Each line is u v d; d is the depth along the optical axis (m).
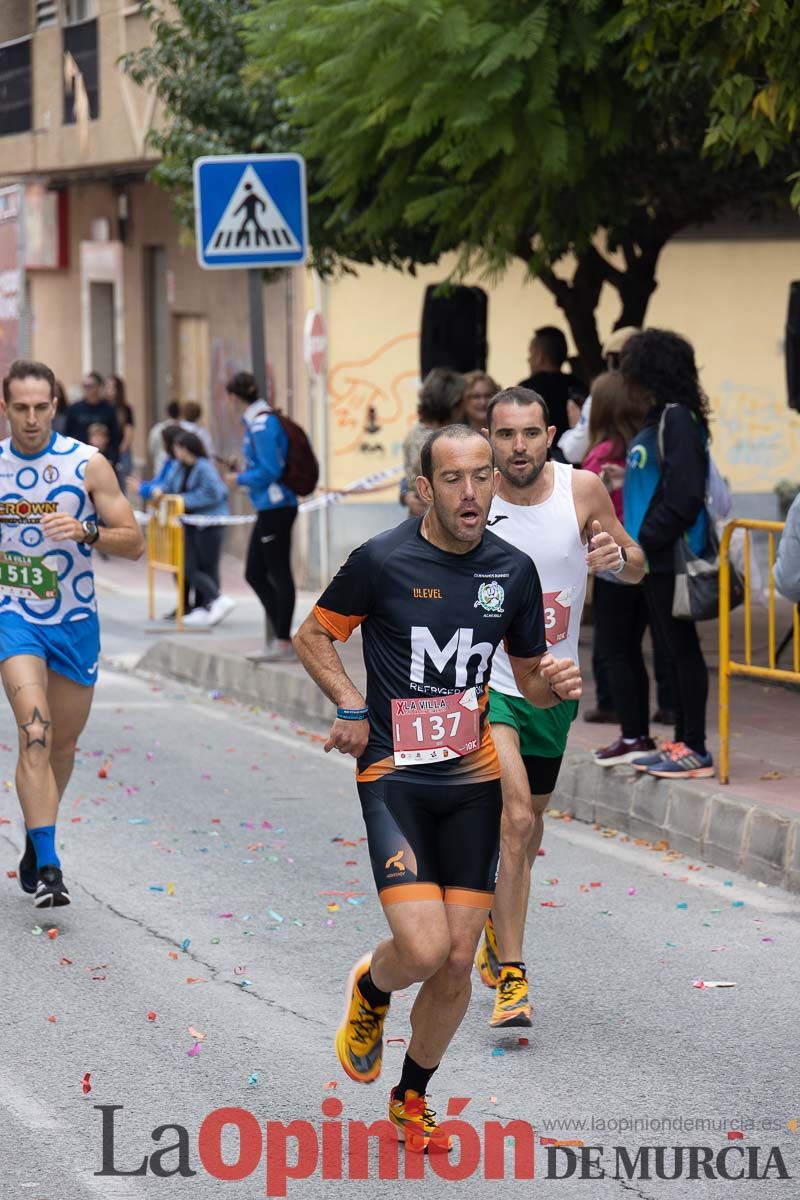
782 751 23.09
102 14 56.16
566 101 26.44
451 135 26.11
